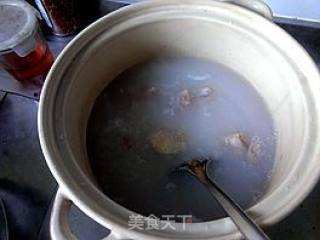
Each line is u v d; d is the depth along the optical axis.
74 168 0.22
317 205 0.30
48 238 0.31
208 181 0.25
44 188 0.33
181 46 0.30
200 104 0.30
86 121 0.29
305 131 0.22
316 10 0.37
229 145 0.28
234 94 0.30
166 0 0.27
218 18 0.27
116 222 0.20
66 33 0.40
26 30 0.33
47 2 0.37
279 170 0.24
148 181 0.27
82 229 0.30
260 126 0.28
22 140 0.35
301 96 0.24
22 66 0.35
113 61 0.29
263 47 0.26
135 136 0.29
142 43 0.29
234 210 0.20
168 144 0.28
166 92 0.31
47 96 0.24
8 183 0.33
